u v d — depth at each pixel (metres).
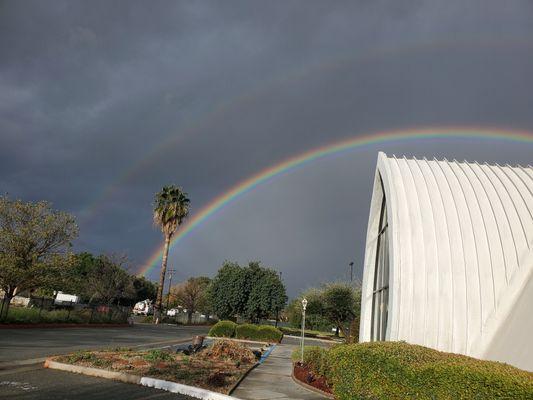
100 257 51.50
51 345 20.62
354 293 51.94
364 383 9.16
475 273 14.44
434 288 14.21
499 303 13.77
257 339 41.50
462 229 15.54
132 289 56.53
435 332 13.56
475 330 13.40
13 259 29.91
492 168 19.78
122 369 13.19
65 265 32.38
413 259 14.77
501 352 11.62
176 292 91.12
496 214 16.09
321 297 54.22
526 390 5.55
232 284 55.94
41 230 31.42
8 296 30.20
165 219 54.44
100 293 49.97
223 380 12.55
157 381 11.81
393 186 17.05
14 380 11.23
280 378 15.80
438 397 6.88
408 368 7.64
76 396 9.87
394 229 15.46
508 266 14.54
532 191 17.42
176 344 27.70
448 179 18.02
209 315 80.25
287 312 89.94
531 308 12.04
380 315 18.83
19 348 18.36
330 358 12.66
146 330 42.00
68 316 36.16
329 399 12.19
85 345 21.94
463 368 6.66
